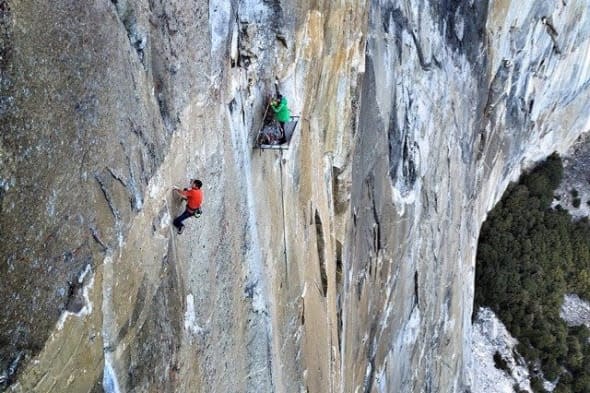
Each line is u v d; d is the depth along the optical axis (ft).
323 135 44.11
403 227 64.54
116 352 20.25
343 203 48.16
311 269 43.55
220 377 30.09
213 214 28.55
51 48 16.08
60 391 17.26
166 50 23.49
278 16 33.71
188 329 26.27
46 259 16.34
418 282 72.64
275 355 36.58
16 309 15.28
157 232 23.26
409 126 63.46
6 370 15.14
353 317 53.67
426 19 62.64
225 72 29.63
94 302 18.72
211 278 28.58
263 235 34.88
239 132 31.55
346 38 43.68
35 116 15.53
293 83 37.73
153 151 22.72
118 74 19.77
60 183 16.76
